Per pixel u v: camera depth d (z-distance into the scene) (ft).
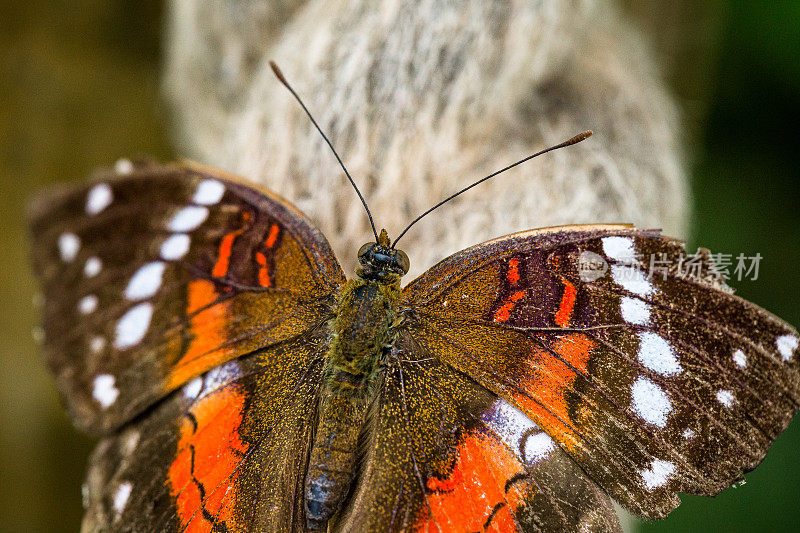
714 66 0.92
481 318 0.82
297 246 0.82
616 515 0.80
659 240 0.80
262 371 0.83
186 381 0.82
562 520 0.80
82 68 0.93
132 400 0.82
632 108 0.85
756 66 0.92
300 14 0.84
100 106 0.94
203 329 0.82
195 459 0.82
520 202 0.82
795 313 0.92
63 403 0.81
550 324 0.81
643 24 0.91
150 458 0.82
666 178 0.85
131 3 0.93
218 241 0.82
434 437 0.82
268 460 0.82
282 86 0.83
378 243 0.82
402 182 0.82
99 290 0.81
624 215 0.83
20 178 0.93
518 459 0.81
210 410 0.82
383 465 0.82
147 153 0.95
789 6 0.92
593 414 0.80
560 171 0.83
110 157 0.94
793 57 0.92
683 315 0.79
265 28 0.86
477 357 0.82
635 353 0.80
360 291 0.82
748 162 0.93
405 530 0.81
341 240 0.82
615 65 0.86
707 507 0.91
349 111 0.82
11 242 0.93
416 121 0.82
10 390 0.94
